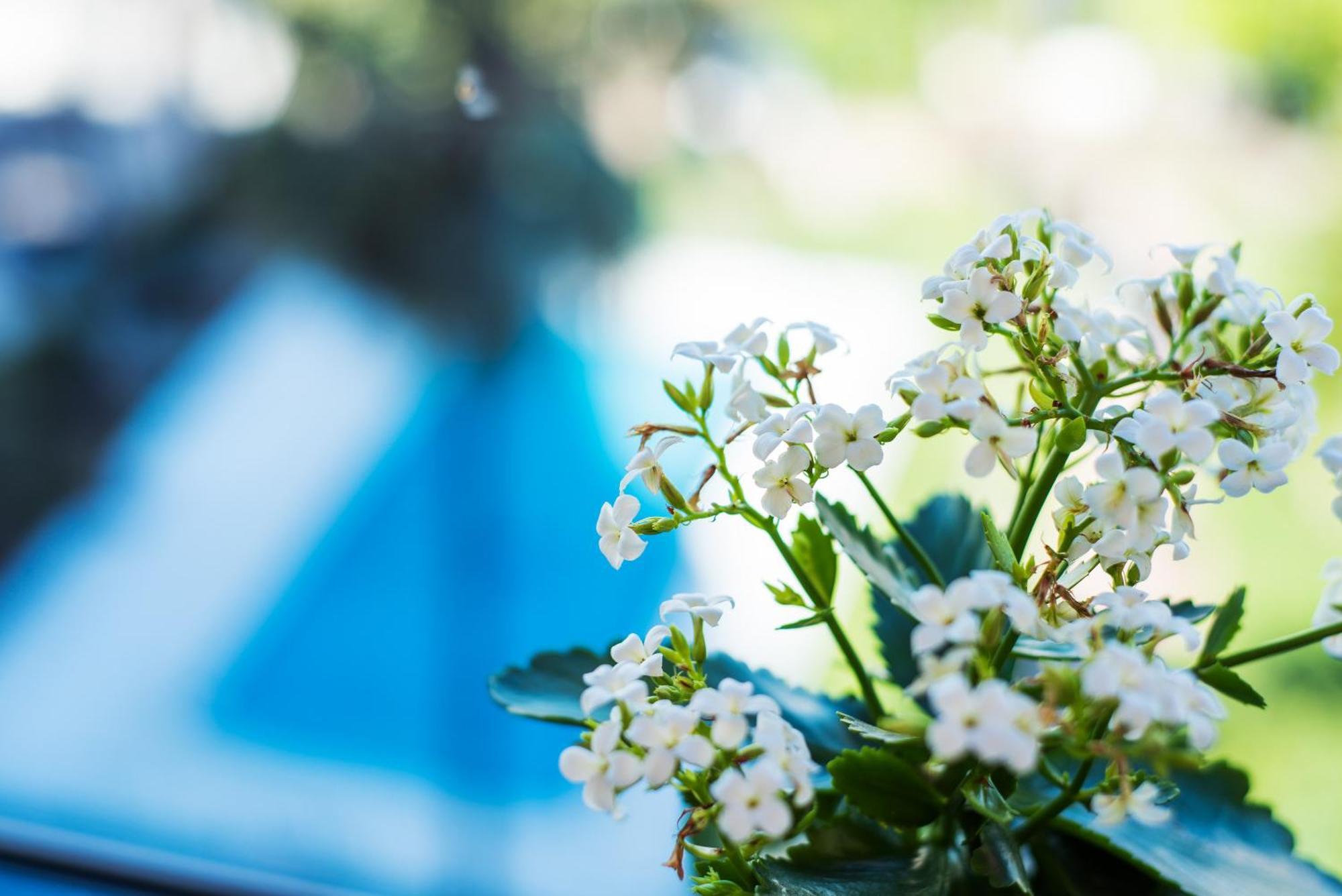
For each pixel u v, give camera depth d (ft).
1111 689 1.20
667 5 4.87
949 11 5.31
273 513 6.39
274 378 6.25
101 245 6.15
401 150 4.55
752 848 1.40
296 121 4.69
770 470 1.38
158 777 5.41
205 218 5.66
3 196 6.08
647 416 5.44
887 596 1.43
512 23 4.39
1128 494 1.30
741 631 3.84
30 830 2.35
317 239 5.05
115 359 6.47
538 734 5.32
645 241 5.11
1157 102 4.78
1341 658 1.42
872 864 1.42
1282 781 2.84
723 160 5.40
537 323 5.13
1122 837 1.46
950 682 1.19
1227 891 1.39
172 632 6.10
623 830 4.64
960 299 1.36
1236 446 1.32
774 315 5.59
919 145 5.53
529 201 4.69
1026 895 1.30
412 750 5.37
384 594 5.87
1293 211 4.47
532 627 5.38
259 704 5.74
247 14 4.81
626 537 1.41
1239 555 3.18
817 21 5.31
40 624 6.19
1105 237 4.83
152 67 5.34
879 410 1.36
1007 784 1.40
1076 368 1.39
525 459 5.60
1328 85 4.46
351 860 4.89
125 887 2.27
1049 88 5.13
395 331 5.41
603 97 4.76
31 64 5.71
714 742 1.29
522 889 4.64
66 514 6.57
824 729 1.53
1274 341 1.38
